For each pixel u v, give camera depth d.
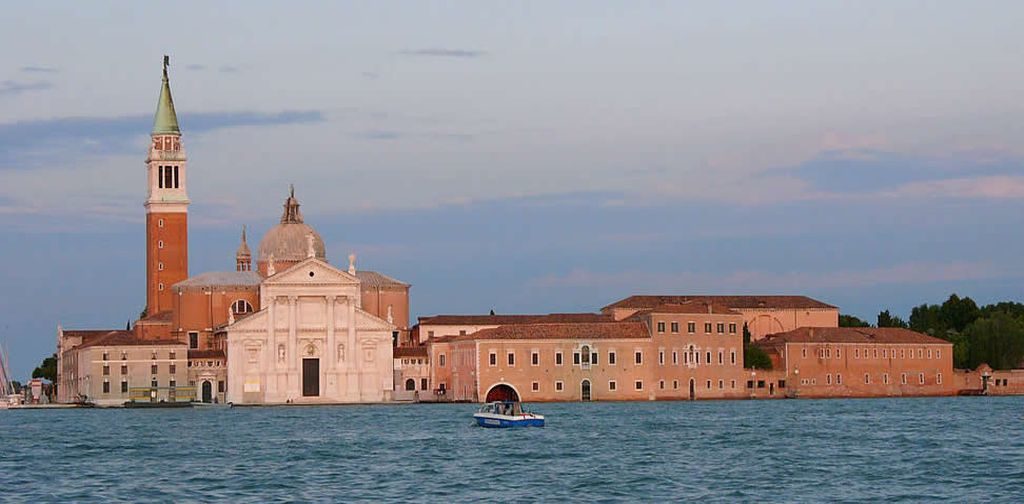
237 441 189.38
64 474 146.50
